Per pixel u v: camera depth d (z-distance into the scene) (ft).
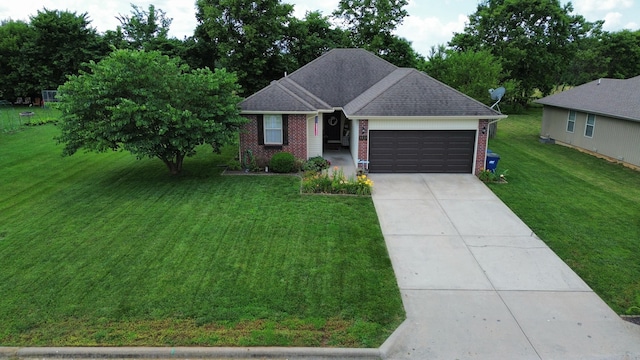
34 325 24.61
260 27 113.60
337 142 74.02
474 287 29.07
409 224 39.75
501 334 24.18
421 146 55.77
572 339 23.75
